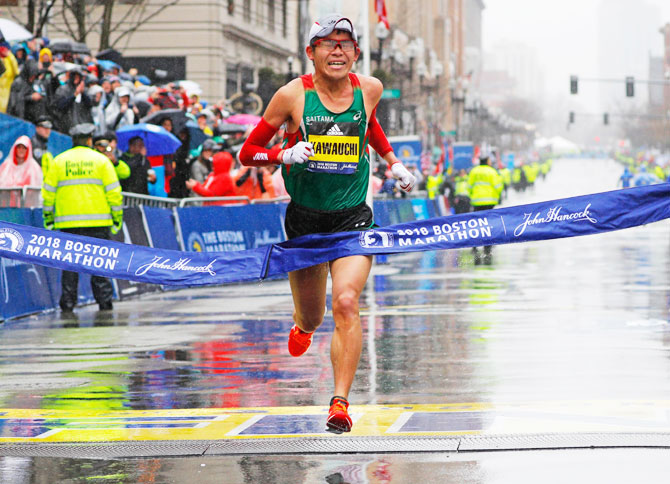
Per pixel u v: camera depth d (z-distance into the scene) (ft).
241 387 84.58
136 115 205.87
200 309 152.35
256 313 145.07
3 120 160.25
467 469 56.08
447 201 418.72
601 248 284.41
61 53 214.69
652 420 68.03
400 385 84.23
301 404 76.64
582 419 68.64
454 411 72.49
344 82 63.00
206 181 211.61
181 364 97.96
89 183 142.10
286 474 55.88
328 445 62.03
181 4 393.29
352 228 64.44
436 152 618.44
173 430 67.62
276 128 63.00
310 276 64.54
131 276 61.26
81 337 120.16
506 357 98.43
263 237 224.53
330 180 63.41
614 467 56.03
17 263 143.23
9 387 86.17
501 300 153.28
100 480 55.52
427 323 126.72
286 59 501.97
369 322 128.57
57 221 142.72
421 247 61.57
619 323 123.13
